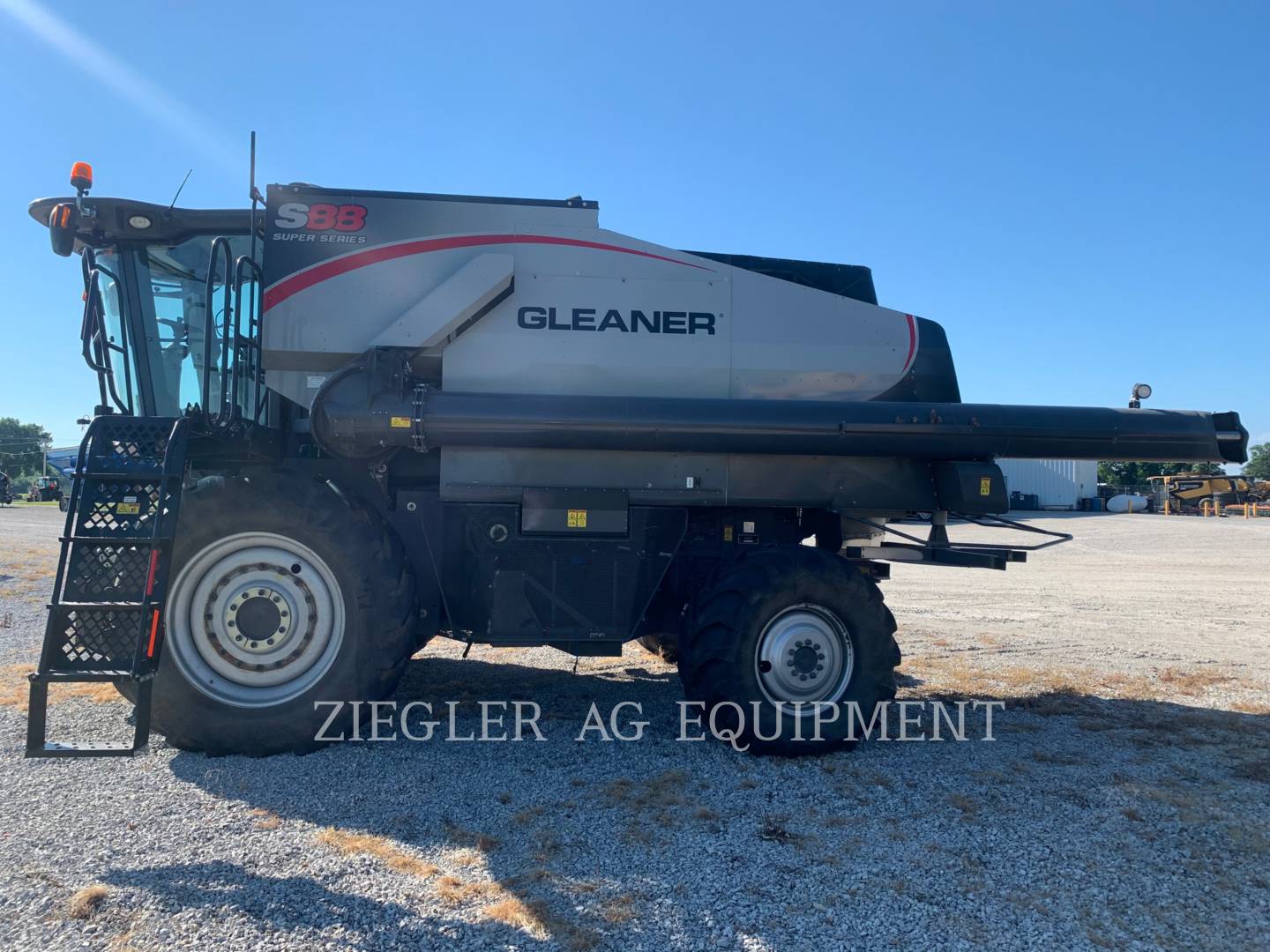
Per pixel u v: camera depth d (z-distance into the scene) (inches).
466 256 191.0
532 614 190.2
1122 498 1797.5
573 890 116.9
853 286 227.5
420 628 192.2
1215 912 115.3
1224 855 133.0
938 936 107.8
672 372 195.3
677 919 110.1
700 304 197.3
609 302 194.4
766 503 192.9
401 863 123.1
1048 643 322.3
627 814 144.5
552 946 103.3
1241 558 747.4
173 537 150.7
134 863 122.0
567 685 238.1
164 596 148.6
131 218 193.3
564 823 139.7
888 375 203.2
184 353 201.9
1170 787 162.7
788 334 200.1
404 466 197.0
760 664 181.8
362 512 180.7
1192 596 486.0
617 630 192.5
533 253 193.0
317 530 173.8
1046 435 192.4
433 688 231.8
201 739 169.5
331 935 104.0
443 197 191.9
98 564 146.9
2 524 917.2
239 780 156.9
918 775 168.1
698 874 122.6
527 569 191.3
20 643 285.9
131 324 198.4
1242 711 222.5
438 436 180.1
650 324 195.5
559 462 189.8
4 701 206.7
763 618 179.0
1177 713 219.5
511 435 181.6
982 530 1073.5
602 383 193.0
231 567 176.7
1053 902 117.0
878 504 195.6
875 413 189.0
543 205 194.5
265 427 198.5
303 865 122.2
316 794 150.5
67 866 120.4
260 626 175.8
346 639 175.5
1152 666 282.0
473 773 163.2
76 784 153.9
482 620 191.2
